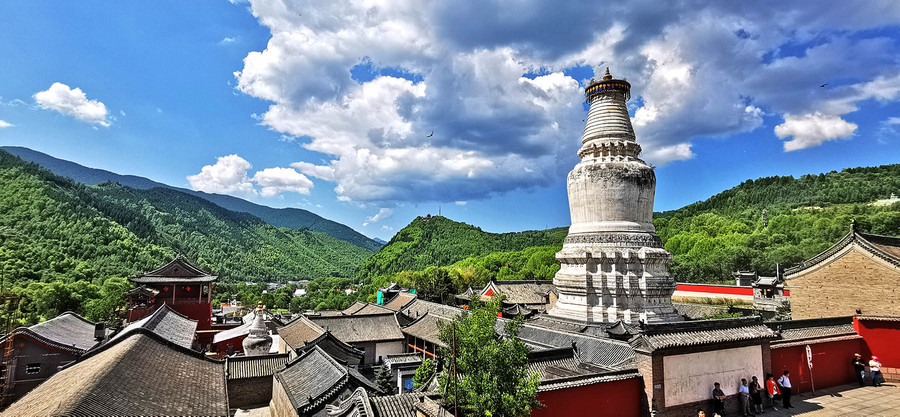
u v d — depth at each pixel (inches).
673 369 1176.8
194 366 1216.8
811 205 7057.1
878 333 1606.8
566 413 1064.2
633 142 1941.4
